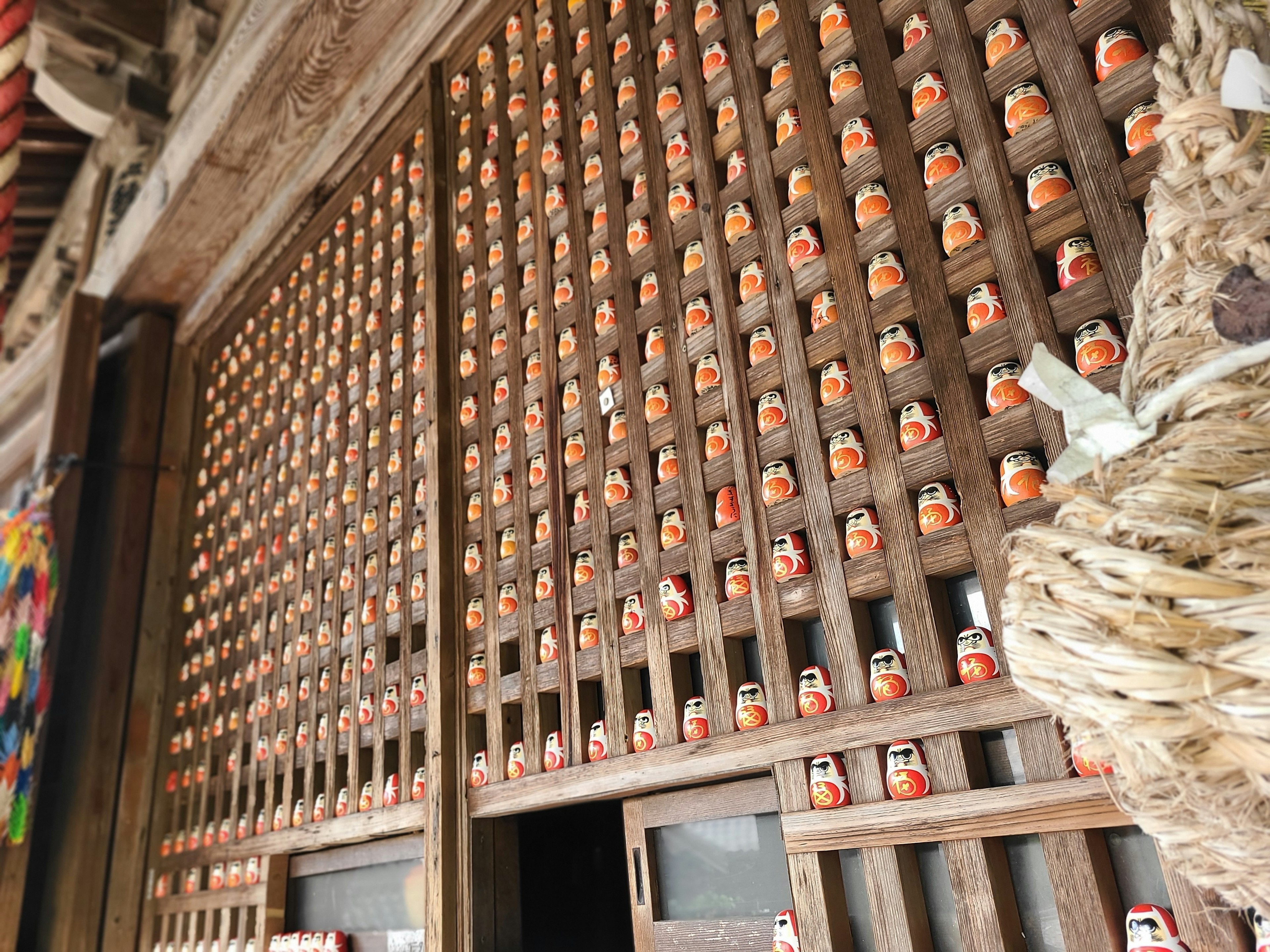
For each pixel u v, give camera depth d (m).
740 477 1.42
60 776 3.17
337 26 2.48
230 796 2.68
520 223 2.03
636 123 1.79
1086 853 0.99
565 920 1.93
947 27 1.31
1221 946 0.87
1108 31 1.14
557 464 1.76
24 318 4.65
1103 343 1.06
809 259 1.42
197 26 3.20
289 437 2.76
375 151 2.64
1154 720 0.59
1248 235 0.68
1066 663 0.62
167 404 3.49
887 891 1.13
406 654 2.02
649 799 1.52
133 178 3.60
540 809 1.67
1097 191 1.11
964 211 1.24
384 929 1.99
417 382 2.24
